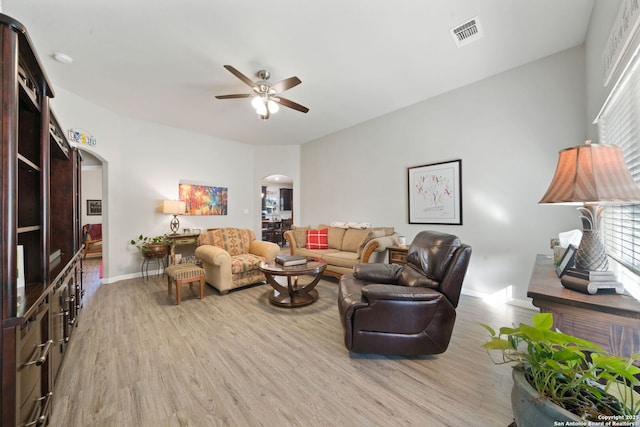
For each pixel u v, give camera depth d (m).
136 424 1.35
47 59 2.65
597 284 1.14
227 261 3.44
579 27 2.31
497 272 3.11
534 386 0.76
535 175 2.82
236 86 3.23
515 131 2.94
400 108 4.04
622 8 1.46
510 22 2.21
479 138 3.22
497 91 3.06
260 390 1.60
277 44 2.43
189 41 2.38
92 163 4.96
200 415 1.41
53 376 1.52
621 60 1.51
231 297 3.35
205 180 5.31
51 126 1.80
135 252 4.38
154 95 3.49
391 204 4.25
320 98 3.66
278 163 6.13
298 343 2.19
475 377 1.73
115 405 1.48
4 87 0.94
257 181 6.14
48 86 1.41
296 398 1.54
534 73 2.80
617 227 1.79
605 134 2.06
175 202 4.50
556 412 0.66
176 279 3.08
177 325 2.52
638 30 1.28
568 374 0.70
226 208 5.64
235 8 1.99
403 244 3.70
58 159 2.44
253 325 2.53
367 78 3.09
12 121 0.95
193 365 1.86
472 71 2.99
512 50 2.61
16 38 0.98
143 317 2.71
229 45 2.44
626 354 1.01
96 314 2.79
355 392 1.59
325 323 2.58
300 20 2.12
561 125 2.65
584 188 1.13
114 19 2.10
